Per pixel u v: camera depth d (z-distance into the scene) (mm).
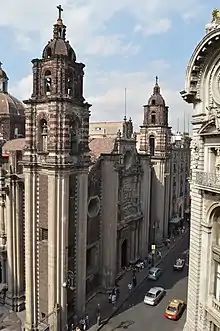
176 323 47094
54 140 41125
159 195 78500
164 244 81500
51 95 40969
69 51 43031
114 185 55156
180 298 54188
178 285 59375
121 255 63906
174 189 93562
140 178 68625
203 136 26922
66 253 43031
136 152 65188
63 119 41094
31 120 43344
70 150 43469
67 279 43844
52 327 42562
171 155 87375
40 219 43938
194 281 28094
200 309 27312
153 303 51938
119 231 60531
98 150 57000
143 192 70125
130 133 63344
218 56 25359
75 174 45344
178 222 91375
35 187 43625
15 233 48594
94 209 54375
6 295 49812
